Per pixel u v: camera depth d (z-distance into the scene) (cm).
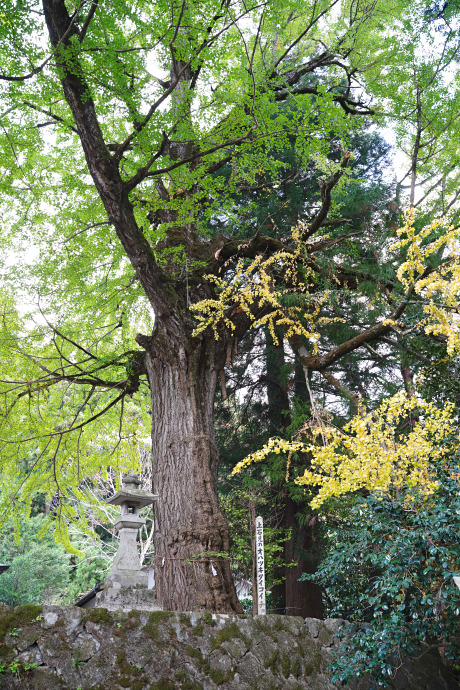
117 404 967
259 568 581
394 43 782
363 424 459
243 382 1030
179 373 681
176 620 421
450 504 431
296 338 736
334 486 463
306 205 991
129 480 610
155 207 668
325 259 773
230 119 588
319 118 606
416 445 451
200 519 590
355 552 463
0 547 1684
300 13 713
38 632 359
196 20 530
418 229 746
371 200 838
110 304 849
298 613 838
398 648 430
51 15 538
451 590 414
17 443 805
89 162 597
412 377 725
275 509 884
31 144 655
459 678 540
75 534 1773
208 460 633
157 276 664
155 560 593
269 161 679
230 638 439
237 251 764
